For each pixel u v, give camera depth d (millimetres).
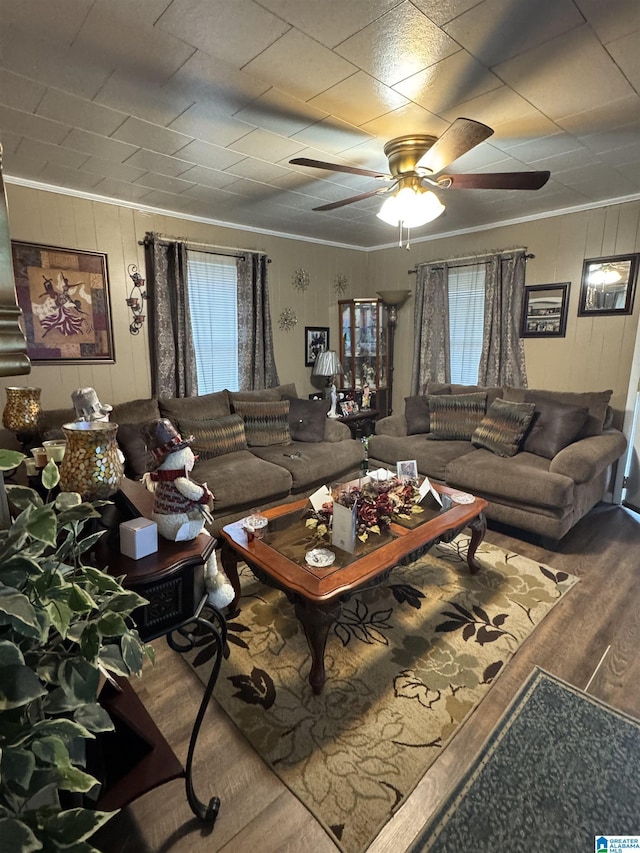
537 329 3963
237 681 1812
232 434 3504
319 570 1816
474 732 1568
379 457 3881
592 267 3607
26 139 2355
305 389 4977
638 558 2758
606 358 3633
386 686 1779
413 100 1984
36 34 1524
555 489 2740
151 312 3703
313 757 1488
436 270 4551
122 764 1233
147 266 3639
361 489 2377
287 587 1732
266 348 4383
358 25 1494
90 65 1714
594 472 2885
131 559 1116
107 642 1012
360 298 5266
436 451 3551
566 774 1411
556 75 1794
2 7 1385
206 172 2846
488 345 4203
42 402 3225
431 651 1968
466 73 1779
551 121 2188
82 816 636
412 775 1423
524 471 2959
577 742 1518
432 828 1273
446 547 2941
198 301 3934
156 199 3398
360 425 4887
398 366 5242
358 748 1518
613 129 2277
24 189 2975
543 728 1574
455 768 1442
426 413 4082
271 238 4430
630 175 2951
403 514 2297
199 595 1203
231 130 2270
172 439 1248
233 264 4117
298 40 1573
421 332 4727
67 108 2037
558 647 1979
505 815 1300
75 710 805
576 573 2594
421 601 2338
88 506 870
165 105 2016
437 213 2484
